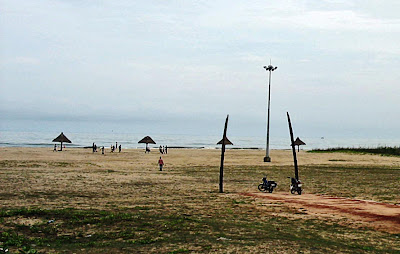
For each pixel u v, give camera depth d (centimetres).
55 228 1228
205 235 1179
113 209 1617
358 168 4425
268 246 1055
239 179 3212
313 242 1138
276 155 7112
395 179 3256
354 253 1027
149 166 4497
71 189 2300
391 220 1510
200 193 2286
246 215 1573
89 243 1070
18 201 1791
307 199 2048
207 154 7188
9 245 1026
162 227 1276
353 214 1627
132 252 988
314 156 6775
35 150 6731
